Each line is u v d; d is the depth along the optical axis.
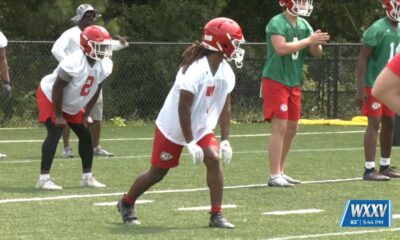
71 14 68.94
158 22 77.81
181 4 77.94
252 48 74.56
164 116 24.84
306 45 33.38
